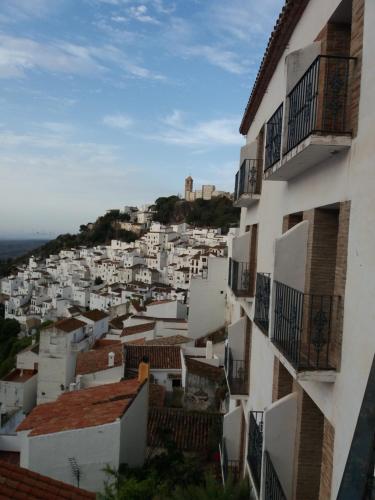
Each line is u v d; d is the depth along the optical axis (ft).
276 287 24.27
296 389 25.88
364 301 16.28
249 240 45.34
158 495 39.04
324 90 19.49
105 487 41.06
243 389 43.37
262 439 27.30
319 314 19.19
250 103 45.32
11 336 293.64
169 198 617.62
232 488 33.24
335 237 23.18
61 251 554.05
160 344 116.88
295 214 28.02
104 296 316.60
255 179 41.70
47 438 43.83
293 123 22.90
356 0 18.61
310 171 24.00
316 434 24.64
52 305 357.00
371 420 10.91
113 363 102.58
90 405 51.52
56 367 120.88
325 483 19.29
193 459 55.16
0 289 485.97
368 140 16.60
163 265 399.24
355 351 16.87
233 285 45.70
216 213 533.96
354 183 17.83
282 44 31.76
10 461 59.67
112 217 622.54
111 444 44.45
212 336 125.18
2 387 122.62
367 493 10.16
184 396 85.56
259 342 36.68
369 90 16.75
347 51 22.21
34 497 19.36
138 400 53.36
